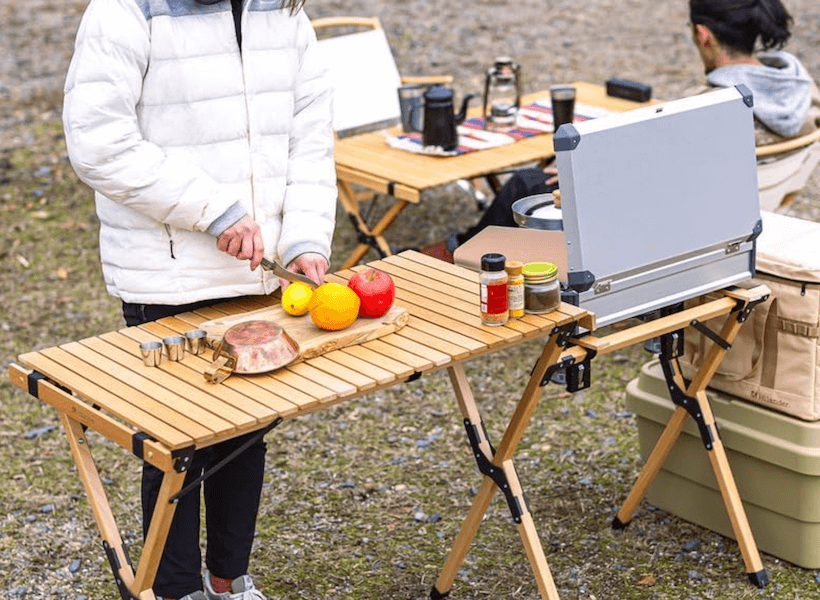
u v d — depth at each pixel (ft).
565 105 16.70
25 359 8.71
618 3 35.50
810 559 11.18
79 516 12.78
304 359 8.50
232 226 8.91
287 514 12.63
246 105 9.05
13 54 31.86
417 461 13.64
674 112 9.54
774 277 10.62
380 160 15.97
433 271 10.19
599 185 9.17
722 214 10.06
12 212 21.45
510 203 13.12
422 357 8.43
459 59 30.09
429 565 11.62
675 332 10.52
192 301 9.25
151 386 8.18
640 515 12.32
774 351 10.84
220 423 7.59
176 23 8.70
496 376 15.69
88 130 8.47
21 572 11.77
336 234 20.25
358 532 12.25
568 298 9.35
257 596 10.15
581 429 14.17
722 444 11.18
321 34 32.71
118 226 9.15
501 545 11.91
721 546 11.71
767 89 14.33
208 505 9.94
